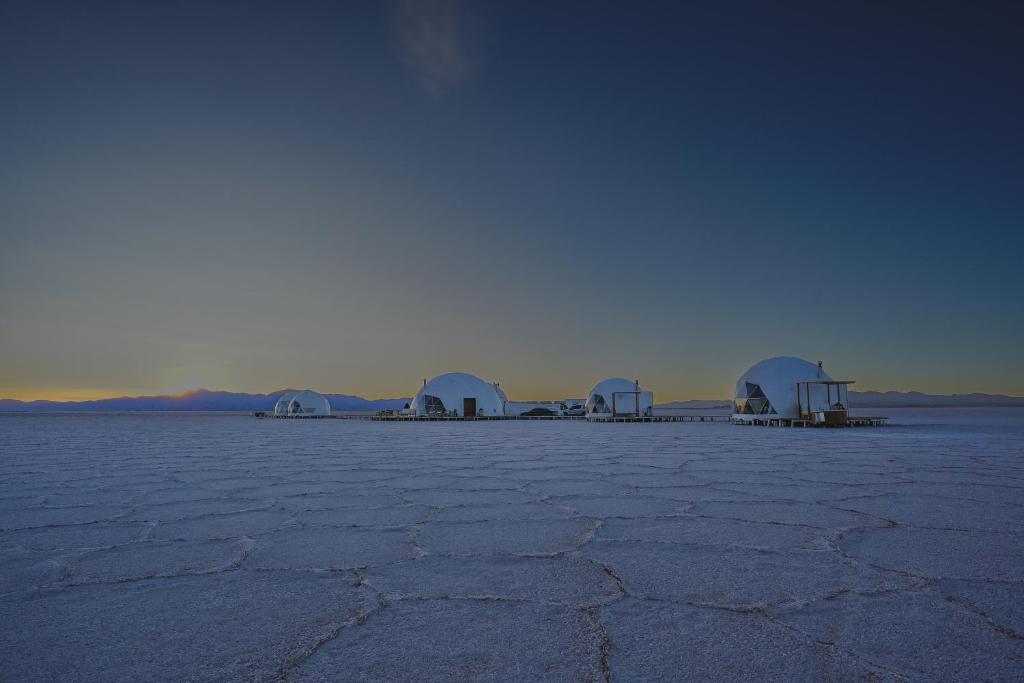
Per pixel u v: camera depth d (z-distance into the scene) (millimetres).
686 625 2666
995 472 8344
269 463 10383
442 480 7793
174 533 4699
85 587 3314
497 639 2525
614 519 5094
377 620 2766
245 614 2863
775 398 27406
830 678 2141
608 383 39688
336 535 4562
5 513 5633
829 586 3223
